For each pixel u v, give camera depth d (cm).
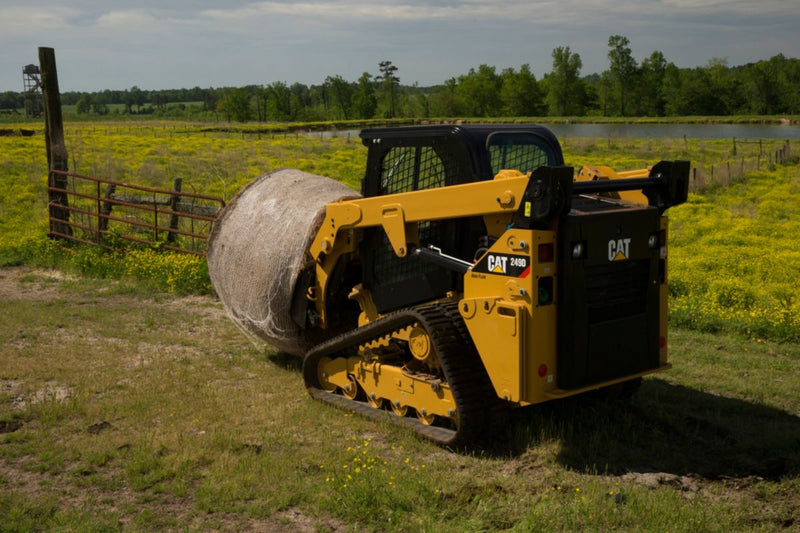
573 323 477
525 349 471
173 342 844
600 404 602
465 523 406
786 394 647
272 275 680
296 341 701
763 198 2469
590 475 480
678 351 788
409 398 568
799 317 864
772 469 490
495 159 561
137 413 600
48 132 1498
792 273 1260
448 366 510
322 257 648
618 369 507
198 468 496
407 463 498
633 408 599
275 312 687
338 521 426
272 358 786
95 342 837
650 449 526
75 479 479
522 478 477
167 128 8200
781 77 14538
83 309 998
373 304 624
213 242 767
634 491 448
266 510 435
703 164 3581
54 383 688
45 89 1480
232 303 738
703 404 620
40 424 573
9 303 1023
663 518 413
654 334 525
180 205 1403
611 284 498
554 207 452
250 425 579
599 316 493
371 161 616
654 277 520
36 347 805
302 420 591
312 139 5725
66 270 1287
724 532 402
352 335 606
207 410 609
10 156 3222
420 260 577
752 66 14988
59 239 1462
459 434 513
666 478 477
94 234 1457
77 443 536
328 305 665
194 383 689
